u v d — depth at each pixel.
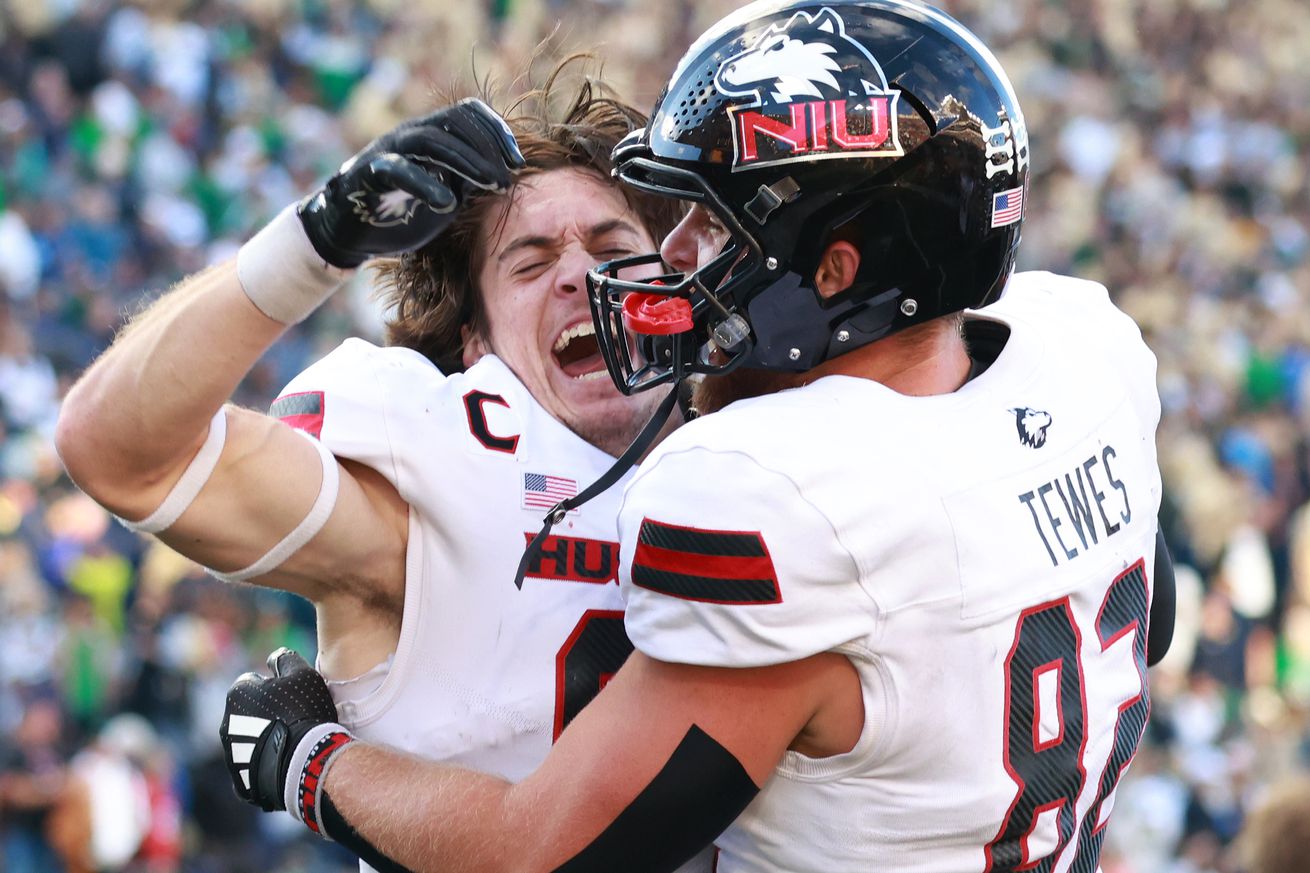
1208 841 24.88
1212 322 37.34
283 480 5.68
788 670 5.08
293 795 5.75
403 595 6.17
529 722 6.11
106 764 19.91
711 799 5.07
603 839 5.06
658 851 5.08
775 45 5.46
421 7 37.91
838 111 5.35
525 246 6.76
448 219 5.20
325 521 5.80
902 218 5.40
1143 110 44.88
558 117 7.15
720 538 5.02
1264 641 30.05
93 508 23.00
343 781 5.64
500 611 6.14
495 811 5.23
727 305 5.56
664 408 6.03
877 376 5.63
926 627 5.11
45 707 20.53
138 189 31.09
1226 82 46.59
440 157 5.13
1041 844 5.44
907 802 5.23
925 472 5.19
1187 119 45.16
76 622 21.58
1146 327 36.84
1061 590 5.38
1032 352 5.77
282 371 26.69
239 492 5.61
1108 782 5.71
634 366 6.74
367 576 6.08
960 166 5.41
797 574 4.98
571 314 6.71
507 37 38.12
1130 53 46.34
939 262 5.47
